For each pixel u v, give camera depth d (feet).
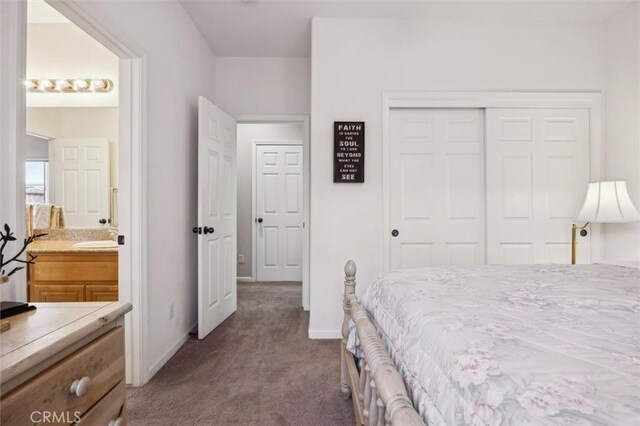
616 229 8.70
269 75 11.43
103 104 9.28
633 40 8.19
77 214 9.25
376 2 8.22
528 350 2.21
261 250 16.10
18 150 3.55
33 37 8.84
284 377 6.66
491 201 9.04
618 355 2.12
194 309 9.28
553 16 8.73
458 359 2.23
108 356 3.05
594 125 9.02
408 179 9.16
